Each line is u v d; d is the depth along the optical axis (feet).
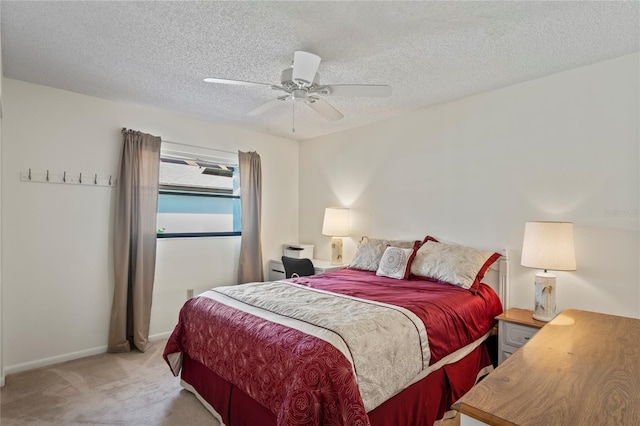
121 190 10.54
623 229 7.66
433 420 6.47
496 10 5.98
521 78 8.87
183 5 5.89
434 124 10.94
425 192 11.17
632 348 4.61
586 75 8.15
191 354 7.63
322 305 6.86
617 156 7.73
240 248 13.60
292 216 15.51
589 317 6.25
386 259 10.22
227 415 6.53
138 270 10.58
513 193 9.28
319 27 6.53
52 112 9.57
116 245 10.43
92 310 10.24
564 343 4.82
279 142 15.03
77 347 9.96
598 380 3.64
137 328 10.48
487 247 9.74
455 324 7.15
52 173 9.57
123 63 8.11
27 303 9.20
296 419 4.55
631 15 6.12
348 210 13.47
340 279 9.72
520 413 3.00
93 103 10.25
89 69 8.42
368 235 12.85
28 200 9.23
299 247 14.35
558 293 8.50
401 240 11.78
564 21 6.32
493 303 8.68
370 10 5.98
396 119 12.01
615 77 7.77
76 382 8.46
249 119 12.49
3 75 8.75
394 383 5.62
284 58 7.80
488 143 9.75
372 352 5.46
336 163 14.10
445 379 6.87
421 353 6.19
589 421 2.87
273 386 5.30
